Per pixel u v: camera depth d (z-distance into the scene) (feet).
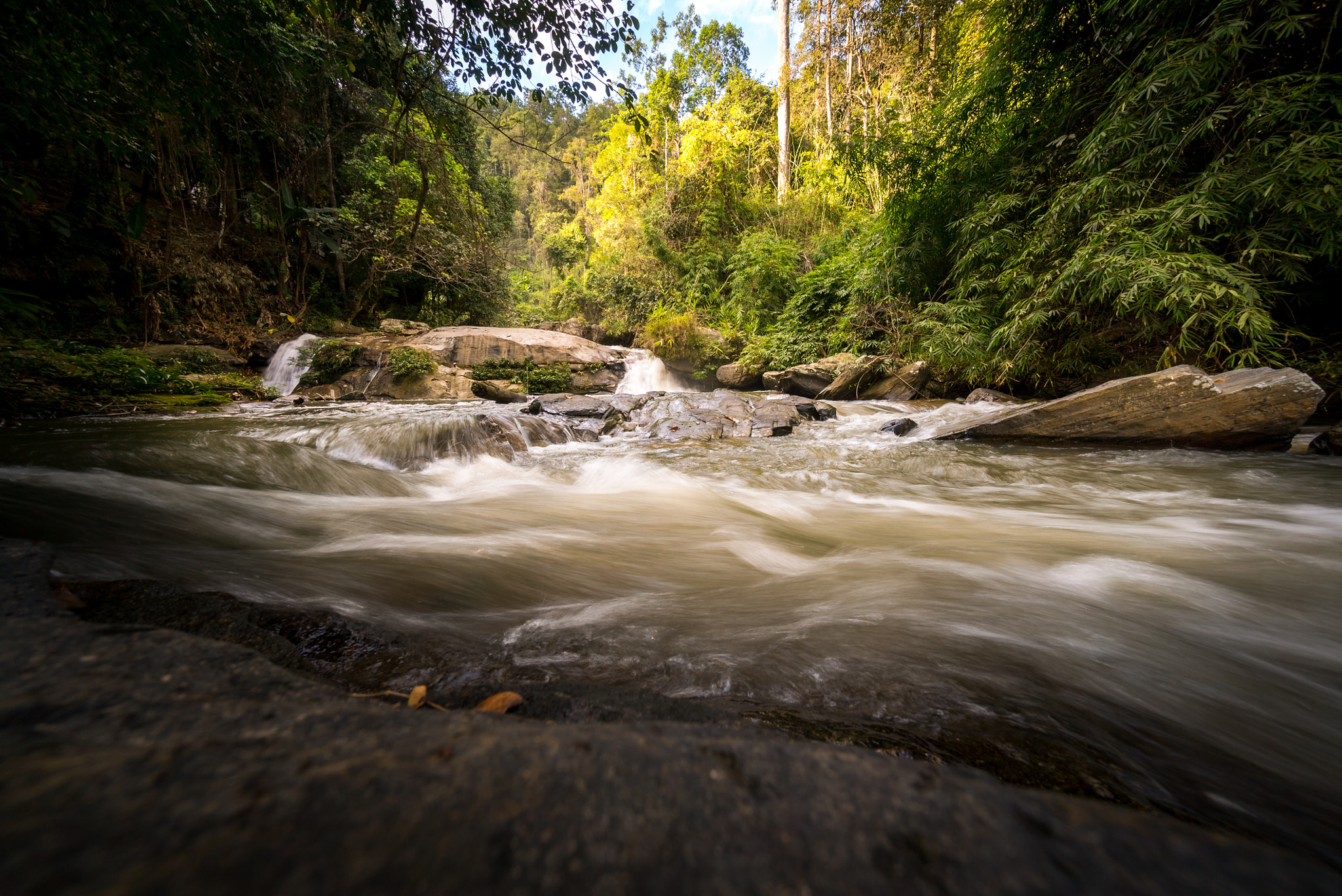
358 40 24.20
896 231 34.83
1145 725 4.07
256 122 35.55
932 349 29.89
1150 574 7.51
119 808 1.34
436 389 35.88
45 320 28.99
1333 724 4.22
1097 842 1.59
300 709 2.14
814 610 6.11
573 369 42.37
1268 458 15.69
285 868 1.17
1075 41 25.39
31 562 4.35
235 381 29.96
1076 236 23.15
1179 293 17.75
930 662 4.85
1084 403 18.02
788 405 25.48
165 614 4.37
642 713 3.43
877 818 1.65
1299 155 15.99
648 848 1.44
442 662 4.30
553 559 7.85
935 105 33.76
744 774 1.84
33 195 22.86
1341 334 19.56
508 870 1.29
